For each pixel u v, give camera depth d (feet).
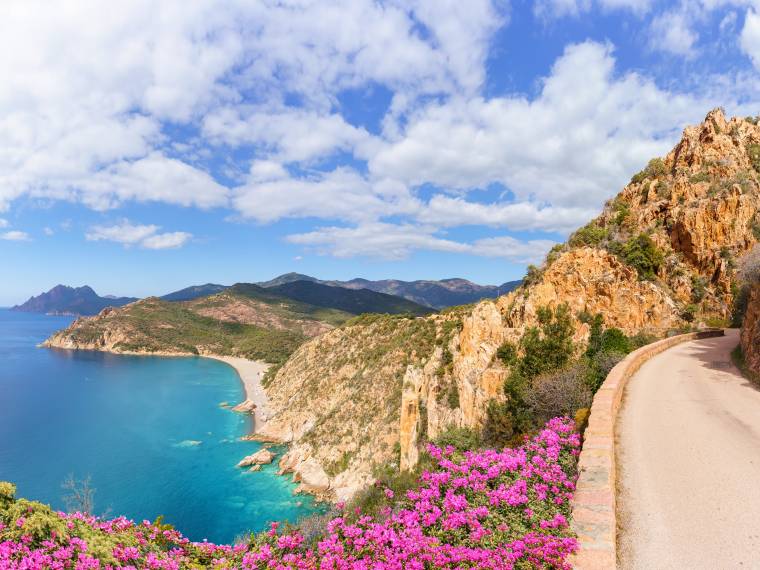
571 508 27.86
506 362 110.11
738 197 141.90
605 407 44.42
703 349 99.96
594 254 129.80
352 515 48.21
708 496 30.78
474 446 78.18
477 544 28.19
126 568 27.43
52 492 218.38
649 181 175.52
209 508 198.49
